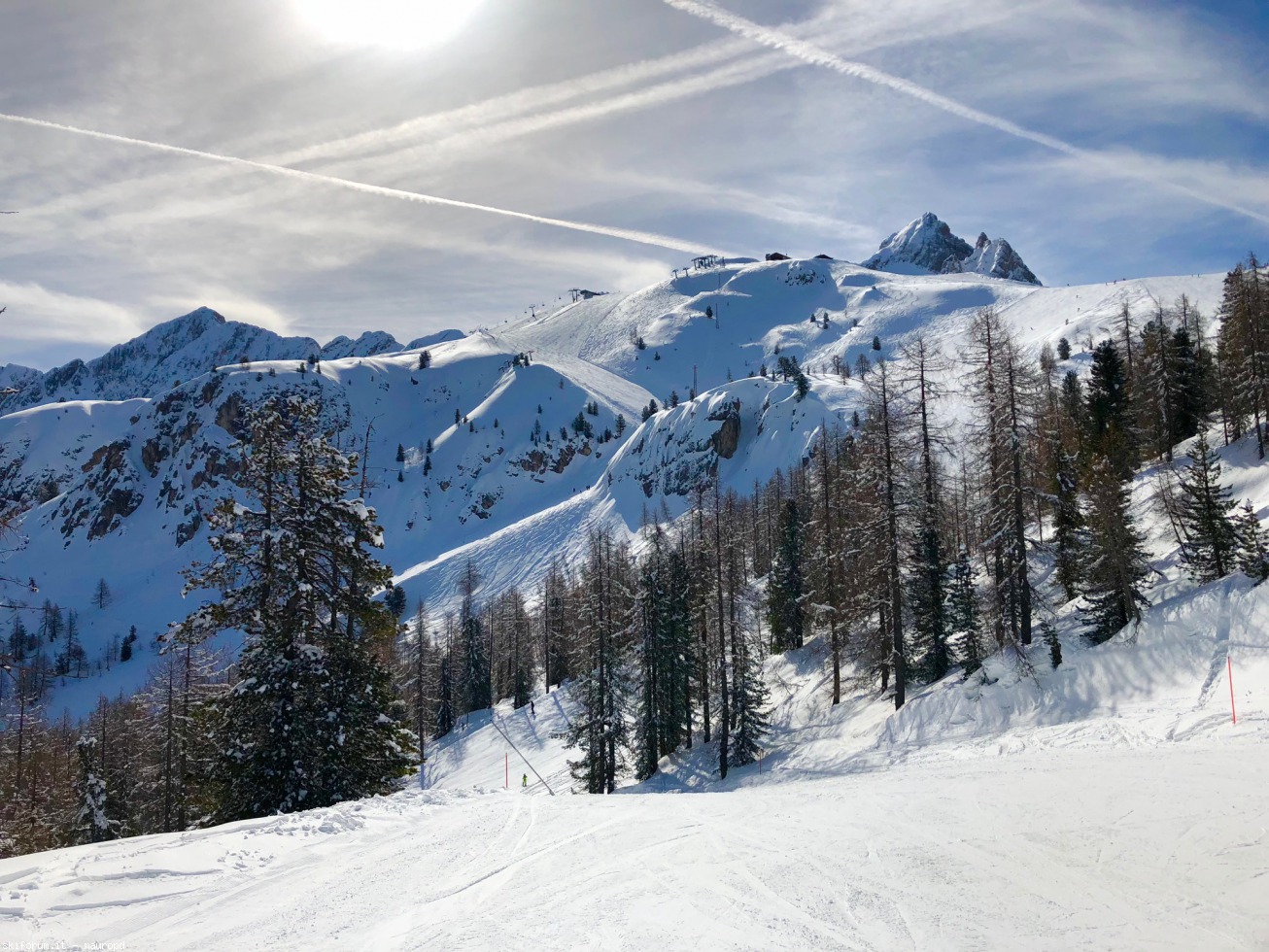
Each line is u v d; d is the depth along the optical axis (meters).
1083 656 21.84
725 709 30.67
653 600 37.47
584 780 37.62
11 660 15.32
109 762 44.97
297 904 7.94
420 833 10.84
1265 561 21.83
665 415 166.12
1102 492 24.55
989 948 6.40
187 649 33.16
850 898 7.71
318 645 20.11
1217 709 16.33
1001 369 23.53
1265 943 6.25
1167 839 8.83
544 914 7.54
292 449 20.61
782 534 44.75
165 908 7.80
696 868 8.88
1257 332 36.88
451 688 71.81
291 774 18.36
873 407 26.14
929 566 28.50
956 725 22.05
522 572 128.50
